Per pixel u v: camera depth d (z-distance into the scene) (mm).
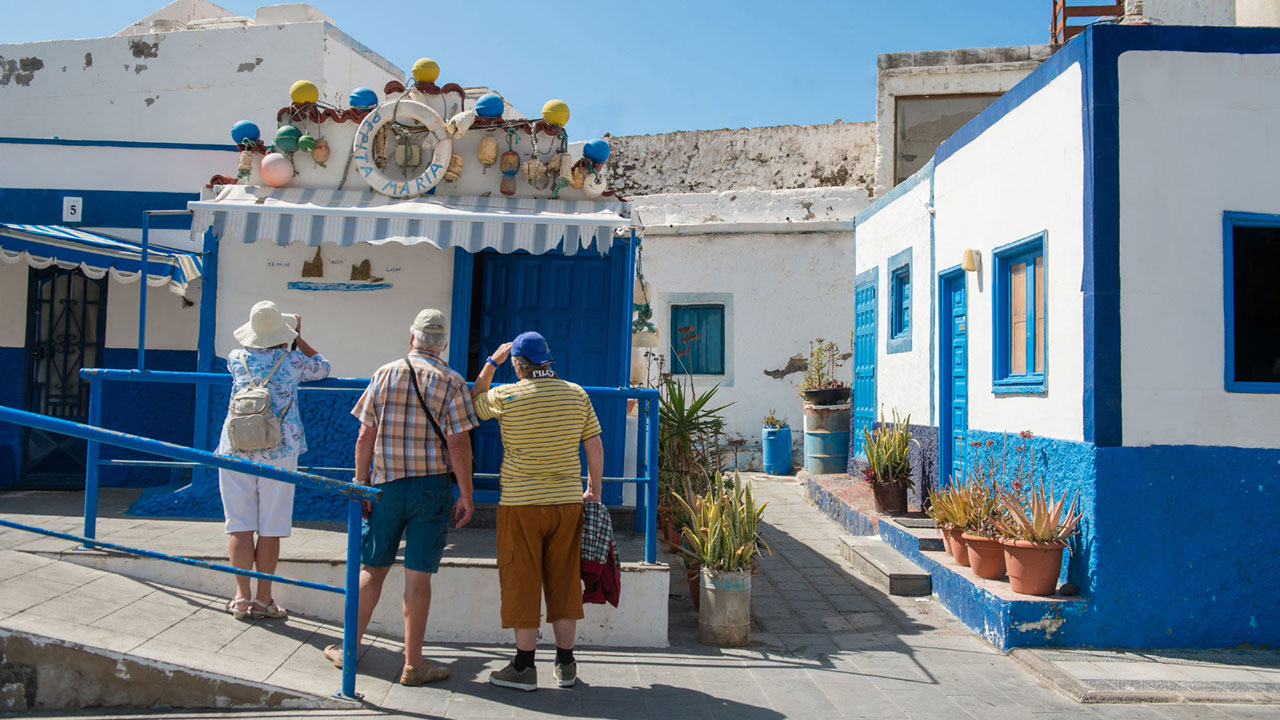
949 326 9391
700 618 6461
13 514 7621
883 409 11820
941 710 5184
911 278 10648
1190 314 6309
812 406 13508
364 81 12633
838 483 12211
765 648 6363
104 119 11930
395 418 5129
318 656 5328
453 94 7984
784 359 15312
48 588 5297
